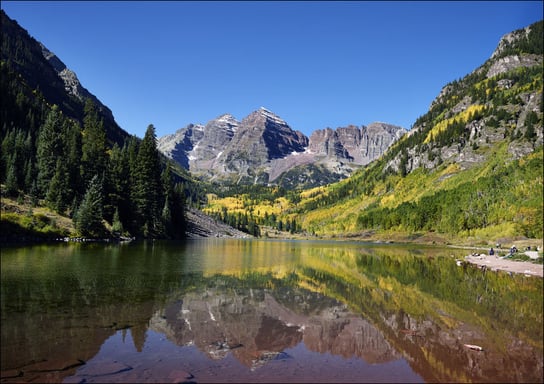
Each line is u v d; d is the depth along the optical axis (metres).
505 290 29.23
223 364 11.97
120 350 12.99
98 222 80.69
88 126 133.62
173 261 45.97
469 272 41.84
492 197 126.12
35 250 49.91
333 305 22.73
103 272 32.84
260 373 11.24
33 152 105.94
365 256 67.50
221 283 30.31
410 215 164.50
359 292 27.67
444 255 71.38
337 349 14.14
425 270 43.66
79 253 49.16
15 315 17.25
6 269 32.12
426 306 22.75
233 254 64.38
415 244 134.00
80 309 18.92
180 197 131.75
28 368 11.01
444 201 151.38
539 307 22.67
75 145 105.00
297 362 12.45
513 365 12.55
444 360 12.99
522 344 15.05
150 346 13.59
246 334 15.88
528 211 102.31
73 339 14.02
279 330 16.77
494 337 16.05
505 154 163.00
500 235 108.00
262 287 29.08
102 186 91.38
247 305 21.98
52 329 15.23
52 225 70.88
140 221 101.50
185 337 14.95
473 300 24.84
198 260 49.16
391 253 77.56
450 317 19.86
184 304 21.39
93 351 12.78
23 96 156.25
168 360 12.12
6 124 130.75
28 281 26.58
